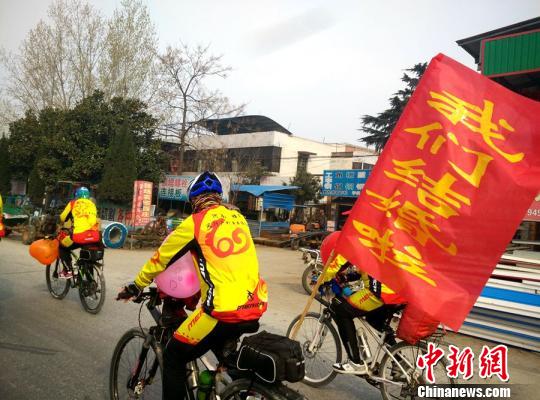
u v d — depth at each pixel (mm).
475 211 2453
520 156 2400
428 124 2637
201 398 2521
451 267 2482
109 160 16828
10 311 5695
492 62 8703
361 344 3787
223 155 25797
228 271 2334
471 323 5906
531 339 5406
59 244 6023
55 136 17719
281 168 27281
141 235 14062
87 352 4379
